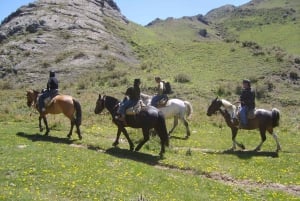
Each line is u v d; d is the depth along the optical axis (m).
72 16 80.38
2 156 17.89
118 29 82.88
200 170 18.09
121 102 20.58
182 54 69.25
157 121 19.84
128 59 67.69
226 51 67.06
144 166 17.97
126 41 78.06
